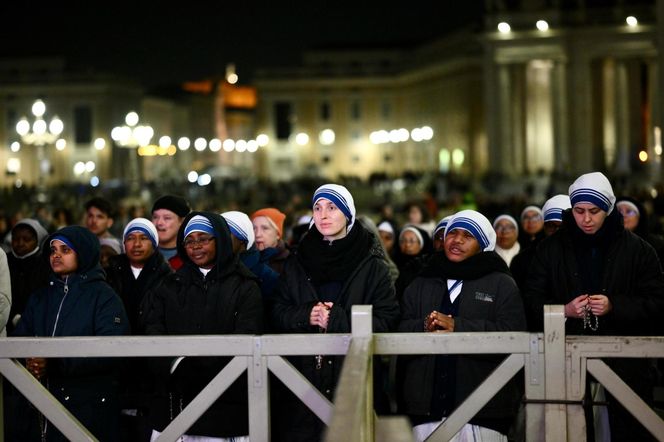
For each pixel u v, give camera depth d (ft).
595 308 24.52
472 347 21.71
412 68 370.12
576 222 25.77
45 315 26.68
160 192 241.35
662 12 98.94
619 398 21.71
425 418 24.58
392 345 21.72
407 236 42.27
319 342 21.79
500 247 40.98
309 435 24.84
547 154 275.59
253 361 21.89
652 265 25.50
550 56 250.57
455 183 250.57
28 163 383.24
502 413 23.99
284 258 34.40
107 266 33.71
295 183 272.92
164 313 25.57
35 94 385.70
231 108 572.10
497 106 253.24
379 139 287.48
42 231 36.45
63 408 22.52
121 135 157.28
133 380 27.09
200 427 23.94
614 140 260.83
